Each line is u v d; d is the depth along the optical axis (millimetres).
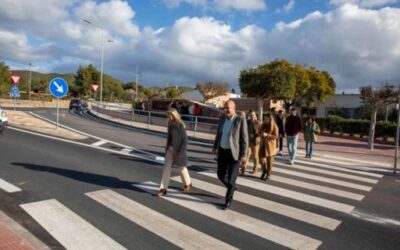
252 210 6105
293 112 11703
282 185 8242
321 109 46688
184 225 5230
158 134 19594
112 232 4840
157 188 7172
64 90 16500
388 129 23531
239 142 6129
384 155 16578
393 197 7773
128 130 20672
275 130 8750
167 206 6070
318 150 17016
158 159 10633
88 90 69625
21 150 10672
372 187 8820
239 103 57219
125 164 9508
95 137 15438
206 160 11148
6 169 8125
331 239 5000
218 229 5148
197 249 4453
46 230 4797
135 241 4590
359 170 11711
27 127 16891
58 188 6816
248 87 39938
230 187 6094
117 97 75438
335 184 8844
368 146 19203
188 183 7004
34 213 5410
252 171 9781
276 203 6633
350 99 43125
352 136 26078
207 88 74688
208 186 7574
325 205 6711
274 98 40688
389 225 5727
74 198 6246
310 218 5867
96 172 8320
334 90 53125
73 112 37438
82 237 4629
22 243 4188
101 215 5473
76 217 5328
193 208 6031
